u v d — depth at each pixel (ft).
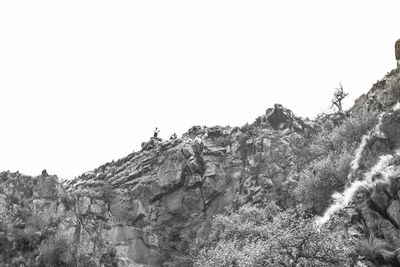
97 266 184.65
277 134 233.14
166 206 235.61
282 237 81.25
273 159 217.97
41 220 185.68
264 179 208.33
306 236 80.12
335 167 142.41
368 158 131.44
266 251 81.82
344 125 165.89
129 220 234.38
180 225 227.81
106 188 251.39
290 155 214.69
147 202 240.94
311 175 145.07
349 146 155.12
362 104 211.00
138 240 223.10
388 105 163.63
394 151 127.65
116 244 218.38
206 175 232.94
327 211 125.29
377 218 93.50
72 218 204.54
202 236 213.05
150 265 213.87
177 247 217.77
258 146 229.86
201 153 246.68
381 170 111.55
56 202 206.49
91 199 237.45
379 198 95.30
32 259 162.91
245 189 213.66
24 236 167.94
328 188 137.69
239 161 233.14
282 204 189.47
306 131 232.73
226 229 148.66
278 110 245.45
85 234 205.77
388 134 135.44
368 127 156.46
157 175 247.50
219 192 226.99
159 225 231.50
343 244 81.66
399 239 85.97
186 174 237.25
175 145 257.34
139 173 257.14
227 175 231.09
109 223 228.63
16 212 184.96
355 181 124.88
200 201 229.25
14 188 201.16
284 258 80.33
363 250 85.92
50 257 165.58
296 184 188.75
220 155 242.78
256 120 255.70
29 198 200.95
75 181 277.23
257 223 163.02
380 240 86.63
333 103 241.55
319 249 79.20
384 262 82.64
